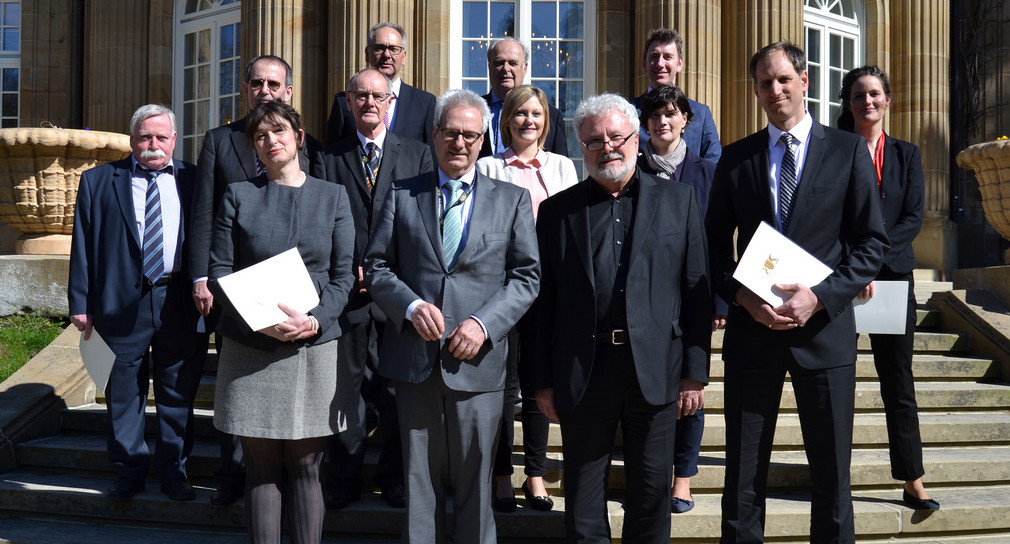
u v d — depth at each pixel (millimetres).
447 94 3732
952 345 6508
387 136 4551
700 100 8969
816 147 3660
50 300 7184
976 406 5715
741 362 3650
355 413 3904
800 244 3592
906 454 4449
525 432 4422
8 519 4711
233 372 3684
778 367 3602
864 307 4125
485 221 3650
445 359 3486
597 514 3590
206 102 11664
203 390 5637
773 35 9297
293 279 3609
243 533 4461
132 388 4594
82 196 4711
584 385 3539
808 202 3598
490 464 3596
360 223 4445
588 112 3607
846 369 3578
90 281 4680
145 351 4578
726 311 3949
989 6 12602
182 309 4602
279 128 3803
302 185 3889
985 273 7020
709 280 3666
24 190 7398
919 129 11250
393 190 3779
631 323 3518
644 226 3586
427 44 9656
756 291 3436
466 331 3436
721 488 4730
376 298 3617
